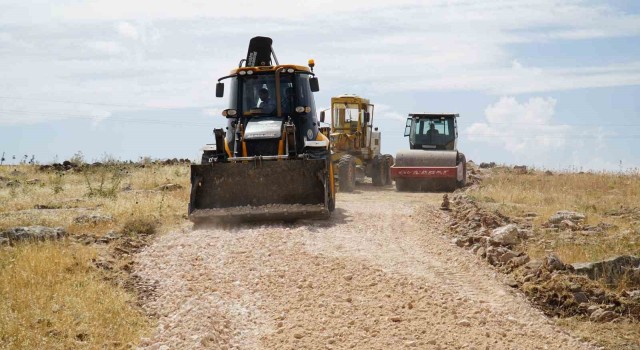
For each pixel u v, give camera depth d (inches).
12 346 313.0
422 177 942.4
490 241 509.7
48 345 320.8
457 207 669.9
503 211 674.2
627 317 381.4
